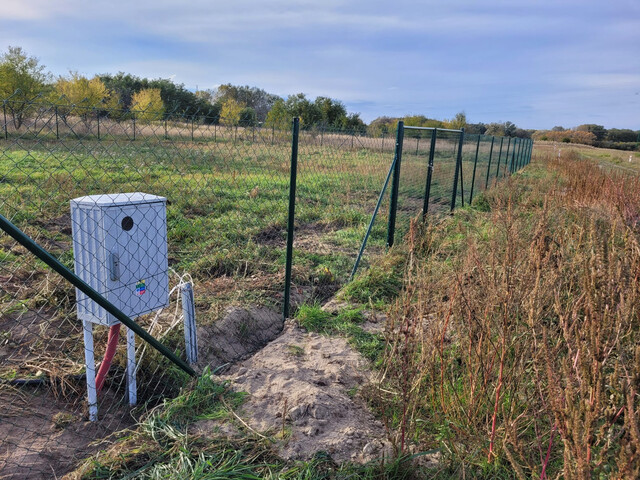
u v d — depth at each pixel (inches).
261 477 103.5
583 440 75.1
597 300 91.4
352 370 154.2
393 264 244.8
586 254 136.0
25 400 127.6
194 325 149.7
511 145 803.4
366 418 127.6
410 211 306.0
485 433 111.6
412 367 120.4
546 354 90.1
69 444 115.1
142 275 126.1
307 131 266.7
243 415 124.6
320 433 118.9
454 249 255.8
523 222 200.4
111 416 127.3
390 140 373.4
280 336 179.5
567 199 274.4
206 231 295.3
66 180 313.0
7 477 101.5
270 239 301.6
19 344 151.8
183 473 101.6
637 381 78.3
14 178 359.9
